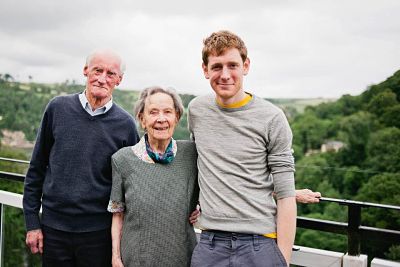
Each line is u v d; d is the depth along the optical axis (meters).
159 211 1.49
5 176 2.45
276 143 1.38
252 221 1.35
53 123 1.74
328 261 1.60
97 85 1.70
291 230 1.36
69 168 1.69
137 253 1.48
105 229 1.72
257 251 1.34
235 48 1.40
